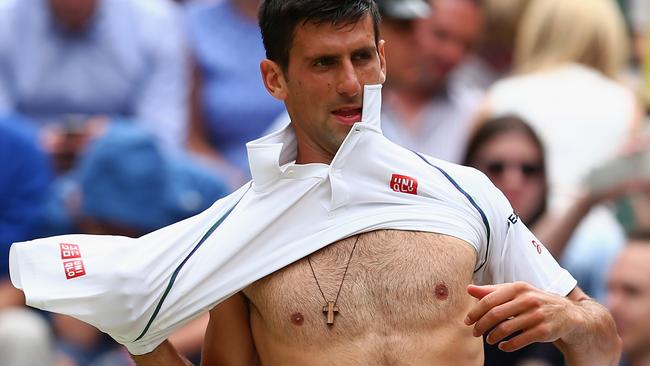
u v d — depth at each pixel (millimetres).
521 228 13766
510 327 12266
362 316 13023
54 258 13367
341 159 13297
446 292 13047
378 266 13125
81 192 24438
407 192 13344
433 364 12898
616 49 27250
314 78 13266
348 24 13172
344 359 12953
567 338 12922
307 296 13156
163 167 24578
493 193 13641
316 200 13336
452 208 13344
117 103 26750
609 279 24141
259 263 13234
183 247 13359
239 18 27297
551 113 26219
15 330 22781
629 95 26609
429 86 26297
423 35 26078
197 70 27250
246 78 27188
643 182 24578
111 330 13453
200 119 27234
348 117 13344
